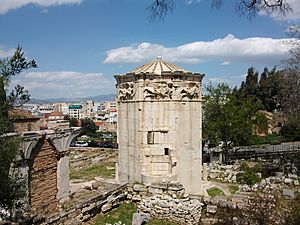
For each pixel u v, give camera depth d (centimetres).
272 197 2072
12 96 1092
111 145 7138
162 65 2394
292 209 1759
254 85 10781
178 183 2081
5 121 1123
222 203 1980
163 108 2283
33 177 1836
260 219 1764
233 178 3098
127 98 2358
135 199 2138
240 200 2022
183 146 2322
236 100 5134
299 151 4884
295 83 3900
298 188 2770
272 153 5247
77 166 3981
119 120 2433
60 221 1645
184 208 1838
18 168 1545
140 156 2284
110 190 2042
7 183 1171
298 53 3803
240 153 5291
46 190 1936
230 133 4828
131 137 2342
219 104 4962
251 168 3809
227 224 1834
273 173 3644
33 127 3114
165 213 1877
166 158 2284
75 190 2284
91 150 5559
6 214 1411
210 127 4838
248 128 5041
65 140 2097
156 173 2288
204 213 2005
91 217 1873
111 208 2017
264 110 9962
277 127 8219
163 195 2050
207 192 2516
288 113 4131
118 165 2436
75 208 1758
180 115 2309
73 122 10675
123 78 2380
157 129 2283
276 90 10094
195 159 2375
